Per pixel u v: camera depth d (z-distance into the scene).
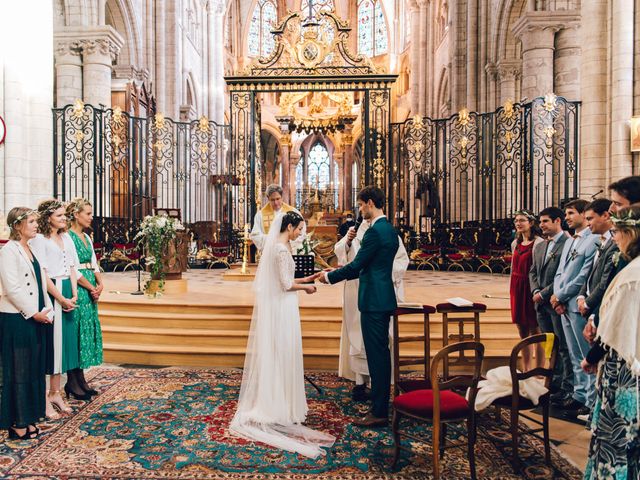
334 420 5.02
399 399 4.01
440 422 4.12
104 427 4.77
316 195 22.52
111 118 13.84
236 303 7.91
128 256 14.14
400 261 5.84
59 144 14.90
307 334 7.18
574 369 5.04
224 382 6.17
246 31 37.28
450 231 15.85
